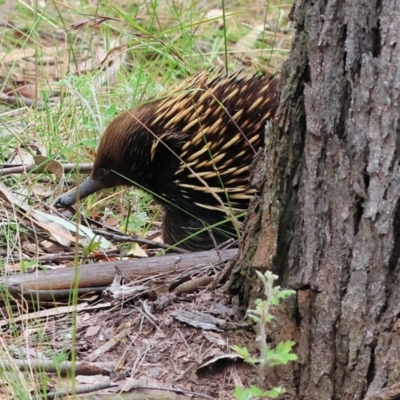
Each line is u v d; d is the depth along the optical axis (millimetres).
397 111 6074
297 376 6719
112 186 11227
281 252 6785
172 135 10484
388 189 6164
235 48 16562
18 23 16609
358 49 6152
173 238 11102
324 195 6445
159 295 7930
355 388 6504
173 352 7207
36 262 8680
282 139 6648
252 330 7141
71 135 12391
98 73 13680
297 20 6457
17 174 11383
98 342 7520
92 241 9141
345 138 6309
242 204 10789
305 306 6621
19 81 15219
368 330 6383
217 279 7766
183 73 13547
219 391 6914
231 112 10391
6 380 6496
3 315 7984
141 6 16828
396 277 6281
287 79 6566
